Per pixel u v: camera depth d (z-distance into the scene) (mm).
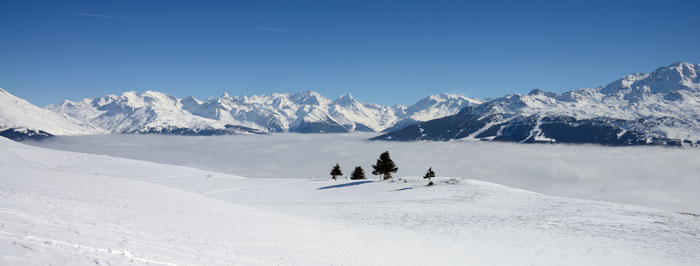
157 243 13539
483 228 36062
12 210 13656
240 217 26141
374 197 65750
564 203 49219
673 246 28594
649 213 40406
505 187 66625
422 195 63344
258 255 15352
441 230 35000
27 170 33094
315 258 16953
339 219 40781
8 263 7281
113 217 17406
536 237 32156
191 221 20906
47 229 11586
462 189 65000
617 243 29719
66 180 30297
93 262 8852
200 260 12062
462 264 22172
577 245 29344
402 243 27297
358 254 20031
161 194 32750
